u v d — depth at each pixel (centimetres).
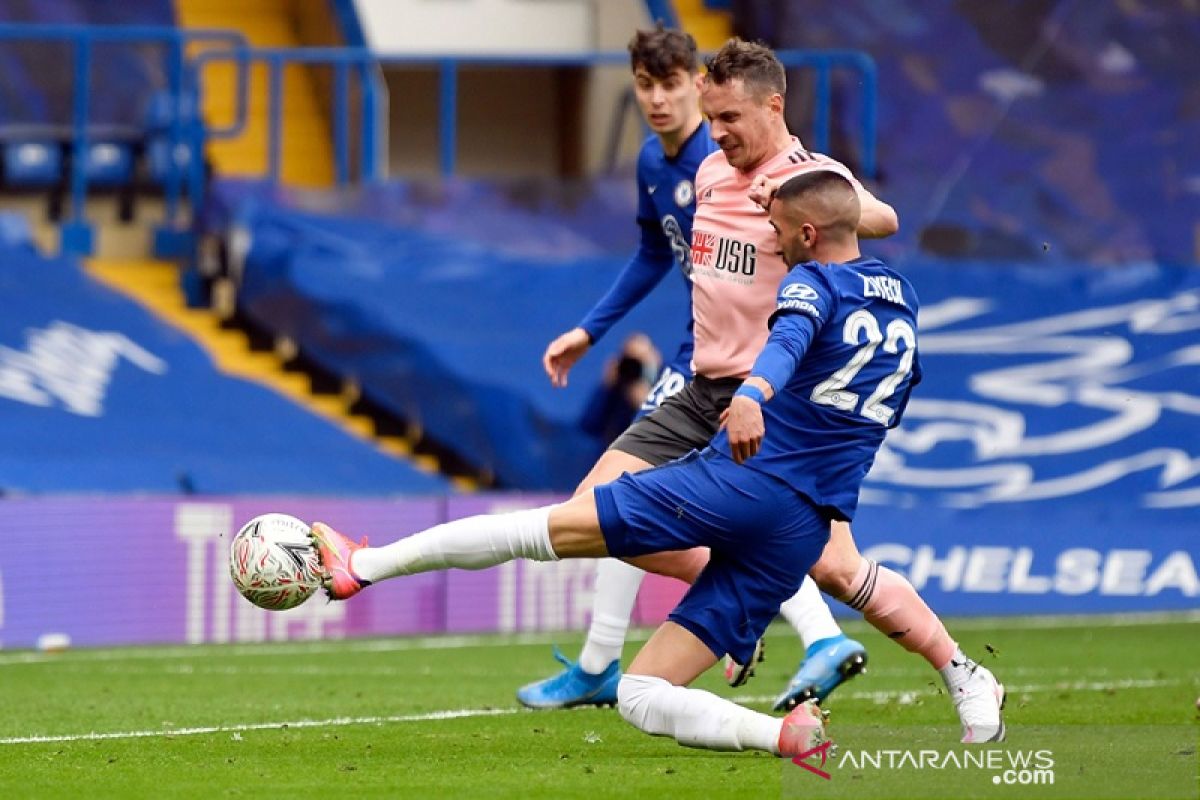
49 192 6166
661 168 2577
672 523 1944
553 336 5538
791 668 3619
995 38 6594
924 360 5375
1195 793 1822
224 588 4275
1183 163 6631
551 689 2678
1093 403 5456
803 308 1880
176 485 4956
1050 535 5047
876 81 6488
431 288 5547
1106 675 3416
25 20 6397
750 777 1959
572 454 5422
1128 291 5559
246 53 5866
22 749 2264
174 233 5925
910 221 6175
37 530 4094
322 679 3338
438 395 5450
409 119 7062
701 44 6888
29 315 5284
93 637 4128
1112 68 6619
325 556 2003
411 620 4450
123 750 2245
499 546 1980
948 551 4944
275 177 5847
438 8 7050
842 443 1947
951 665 2191
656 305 5541
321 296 5488
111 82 6191
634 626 4597
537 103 7150
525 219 5794
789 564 1966
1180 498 5441
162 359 5319
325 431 5297
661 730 2006
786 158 2270
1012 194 6562
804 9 6631
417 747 2270
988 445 5344
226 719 2655
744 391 1811
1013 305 5478
